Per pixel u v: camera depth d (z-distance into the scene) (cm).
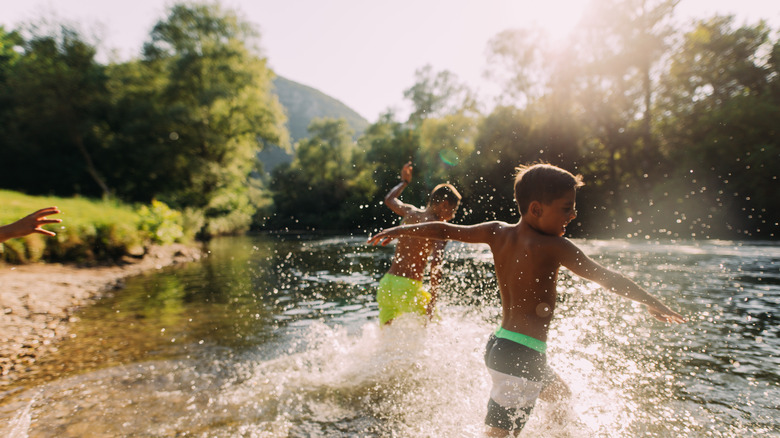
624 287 196
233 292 600
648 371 250
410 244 360
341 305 499
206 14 2955
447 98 3494
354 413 224
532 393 196
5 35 3316
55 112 2789
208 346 351
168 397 251
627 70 2417
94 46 2947
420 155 3256
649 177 2225
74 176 2881
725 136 1823
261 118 3119
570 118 2591
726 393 224
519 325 207
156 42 3002
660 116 2439
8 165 2872
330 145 5481
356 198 4003
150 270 892
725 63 2273
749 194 1625
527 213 215
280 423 216
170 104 2948
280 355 321
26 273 741
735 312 374
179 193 2738
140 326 421
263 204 4038
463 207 1773
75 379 282
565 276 543
